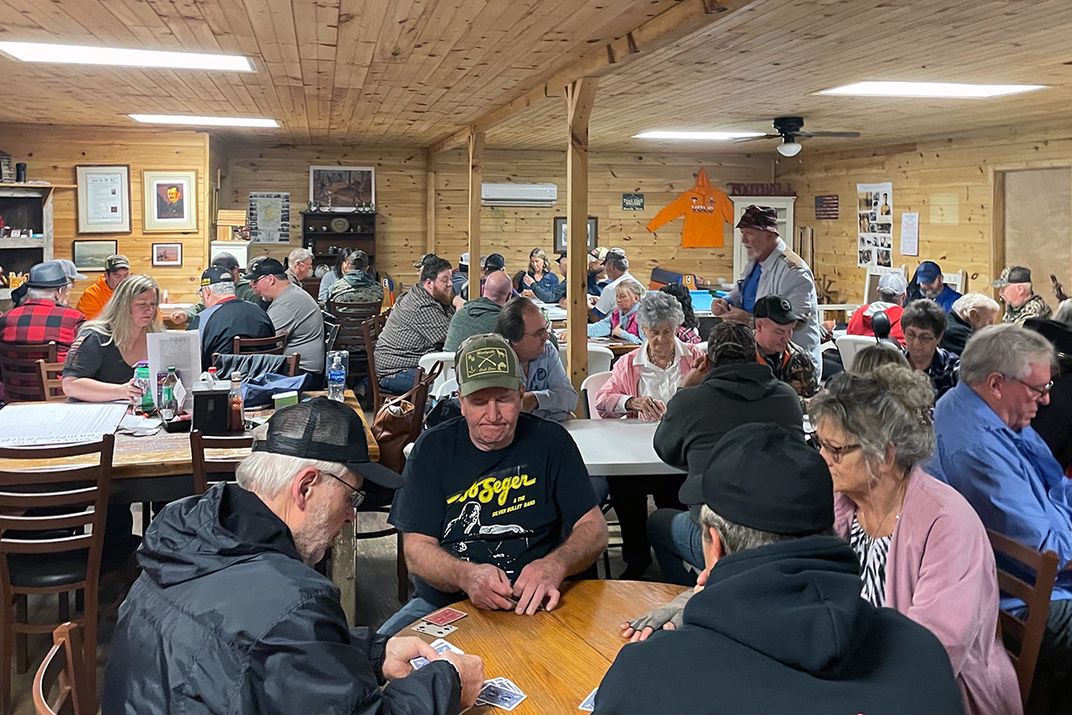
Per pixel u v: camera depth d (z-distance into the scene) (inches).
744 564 47.6
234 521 60.1
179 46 184.5
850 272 424.2
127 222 353.7
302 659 52.9
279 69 211.3
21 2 148.4
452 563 88.4
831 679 43.6
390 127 343.9
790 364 156.6
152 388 137.9
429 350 260.7
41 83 236.2
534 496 95.6
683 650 45.5
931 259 367.2
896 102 267.4
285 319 238.5
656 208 471.5
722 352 121.6
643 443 140.0
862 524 78.2
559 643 76.0
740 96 258.4
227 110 292.4
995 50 186.1
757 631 44.0
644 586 89.1
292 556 60.2
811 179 454.0
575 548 91.4
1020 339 91.7
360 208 435.8
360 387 328.5
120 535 135.3
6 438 124.8
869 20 160.1
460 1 145.0
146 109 290.7
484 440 94.4
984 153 335.9
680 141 412.2
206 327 198.7
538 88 233.3
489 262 330.0
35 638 135.0
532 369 154.6
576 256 199.9
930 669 44.9
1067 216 306.3
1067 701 86.5
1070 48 184.9
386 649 70.1
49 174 345.4
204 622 53.9
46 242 312.3
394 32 169.0
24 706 115.3
